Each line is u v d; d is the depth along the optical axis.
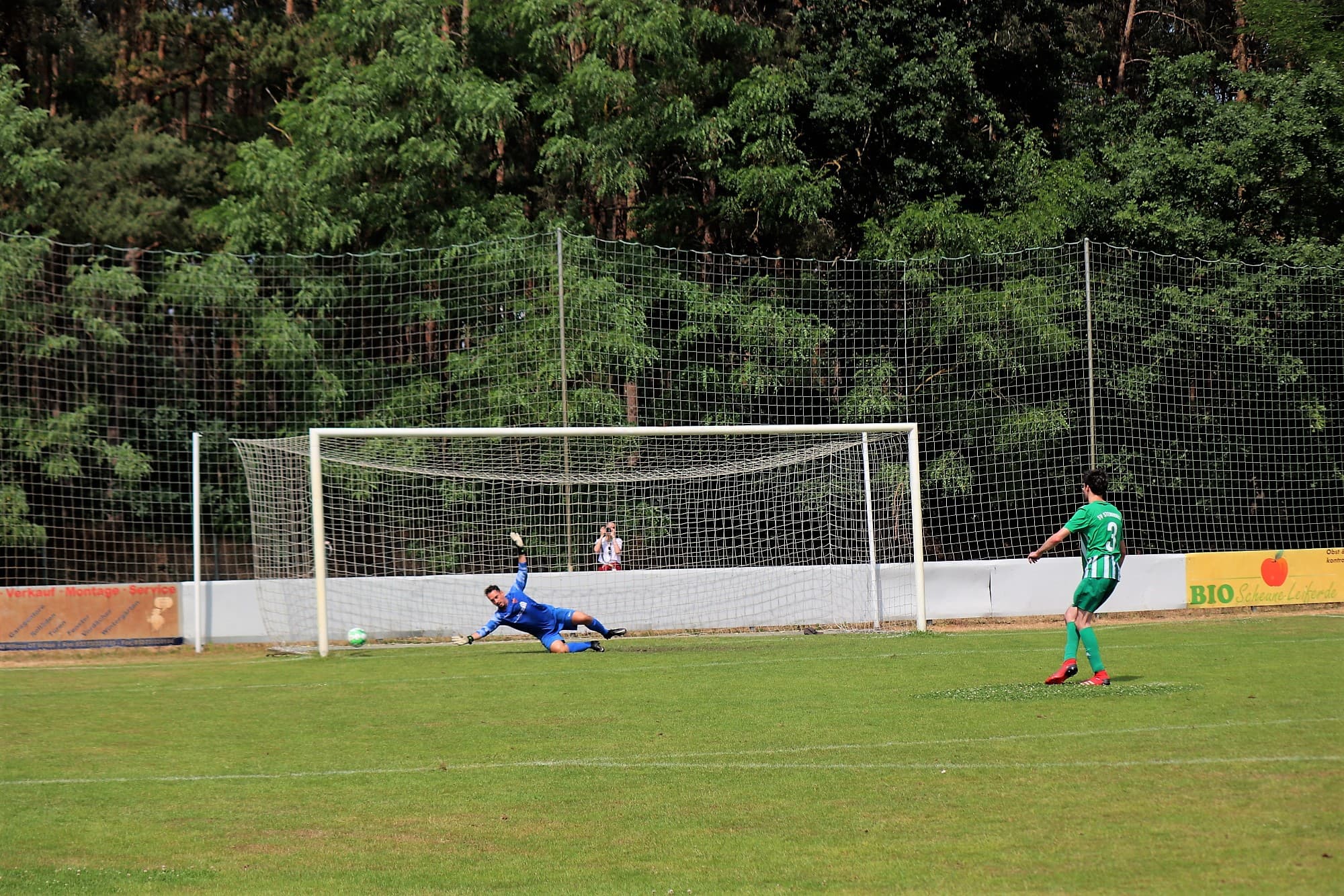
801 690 41.94
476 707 40.41
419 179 102.88
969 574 76.06
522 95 112.69
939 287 104.19
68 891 20.06
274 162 100.25
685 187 119.31
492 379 95.12
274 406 100.56
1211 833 21.09
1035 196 111.56
